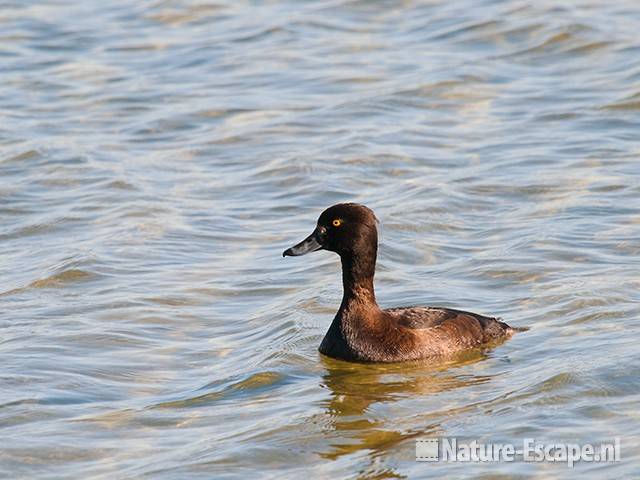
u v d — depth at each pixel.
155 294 16.38
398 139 23.16
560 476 10.91
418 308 14.45
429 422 12.23
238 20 31.03
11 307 16.08
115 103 26.19
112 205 20.25
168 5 32.09
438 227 18.72
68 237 18.92
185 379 13.71
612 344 13.79
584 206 19.16
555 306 15.27
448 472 11.13
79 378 13.70
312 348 14.34
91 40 30.30
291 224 19.33
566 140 22.66
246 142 23.58
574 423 11.95
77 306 16.02
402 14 30.73
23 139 23.94
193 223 19.36
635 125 23.28
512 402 12.53
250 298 16.28
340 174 21.47
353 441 11.89
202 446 11.91
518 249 17.41
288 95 26.12
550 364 13.41
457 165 21.75
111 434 12.28
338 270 17.08
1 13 32.38
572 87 25.53
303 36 29.69
